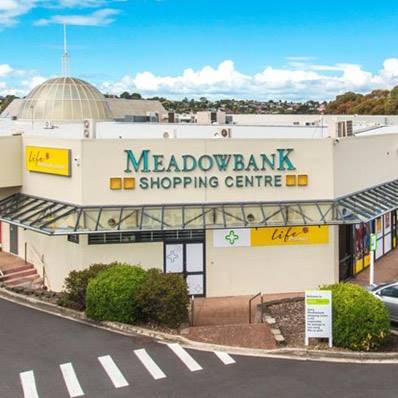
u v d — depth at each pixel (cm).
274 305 2406
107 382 1653
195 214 2694
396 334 2081
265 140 2745
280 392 1563
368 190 3138
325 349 1891
